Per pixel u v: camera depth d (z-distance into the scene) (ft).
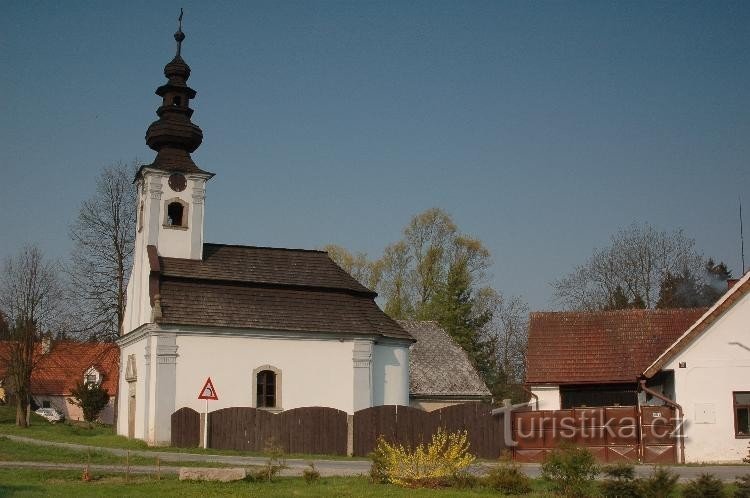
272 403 131.75
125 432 139.13
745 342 104.32
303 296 140.15
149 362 127.85
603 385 119.85
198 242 141.08
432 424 110.83
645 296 221.66
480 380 176.86
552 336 126.11
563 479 68.69
